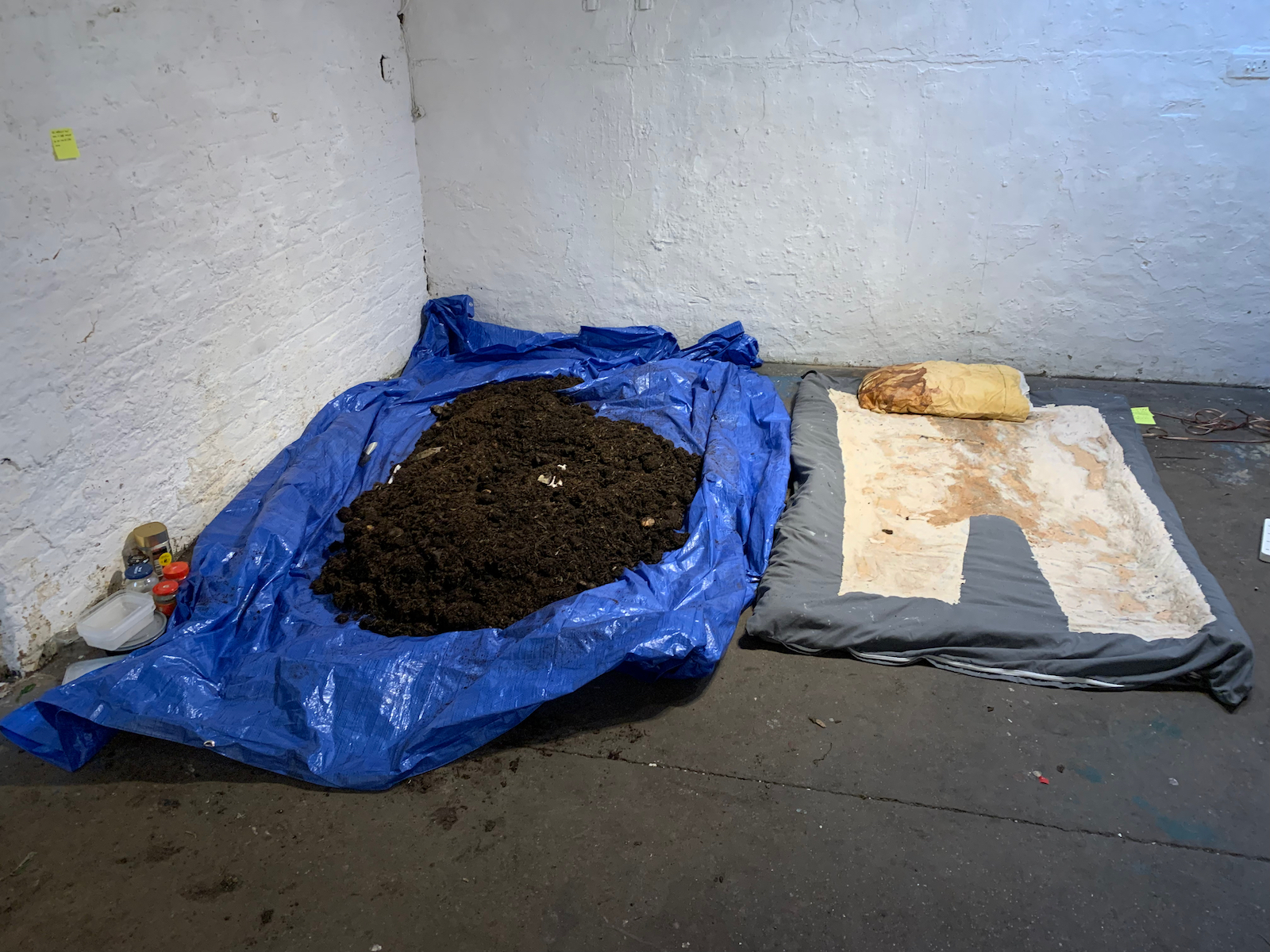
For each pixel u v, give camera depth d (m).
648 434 3.42
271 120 3.05
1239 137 3.45
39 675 2.37
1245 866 1.88
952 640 2.43
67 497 2.41
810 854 1.92
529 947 1.73
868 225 3.89
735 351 4.17
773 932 1.75
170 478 2.79
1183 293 3.77
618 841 1.95
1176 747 2.17
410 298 4.26
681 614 2.35
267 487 3.10
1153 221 3.66
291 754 2.08
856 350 4.21
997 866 1.89
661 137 3.87
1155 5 3.30
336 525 2.97
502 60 3.84
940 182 3.75
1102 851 1.92
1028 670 2.38
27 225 2.18
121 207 2.46
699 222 4.03
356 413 3.59
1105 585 2.61
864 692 2.37
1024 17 3.40
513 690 2.17
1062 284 3.86
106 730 2.18
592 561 2.64
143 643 2.43
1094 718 2.27
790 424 3.58
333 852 1.93
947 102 3.60
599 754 2.18
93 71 2.32
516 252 4.27
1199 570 2.61
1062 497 3.07
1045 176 3.66
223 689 2.24
